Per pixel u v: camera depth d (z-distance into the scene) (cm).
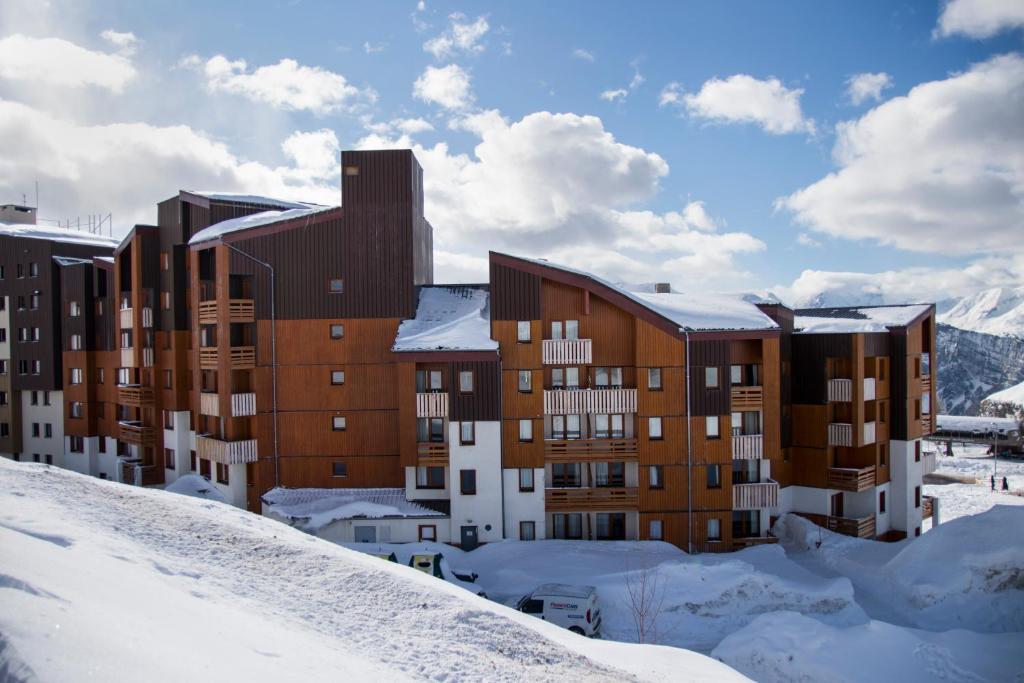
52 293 5759
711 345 3762
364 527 3778
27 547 1141
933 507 4712
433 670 1221
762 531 3897
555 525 3872
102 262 5406
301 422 4125
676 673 1633
